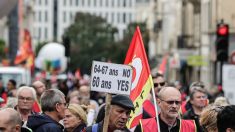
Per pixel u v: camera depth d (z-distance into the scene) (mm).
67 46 44156
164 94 13305
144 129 13391
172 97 13266
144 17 146375
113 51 132125
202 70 61438
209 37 58781
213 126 12781
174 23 83938
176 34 79438
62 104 14203
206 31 60688
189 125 13445
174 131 13414
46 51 65875
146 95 14281
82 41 141375
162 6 98188
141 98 14320
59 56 65750
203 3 61719
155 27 101562
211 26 56906
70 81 45375
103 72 13055
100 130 12656
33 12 130625
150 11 128375
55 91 14273
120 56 121438
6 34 100750
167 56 77938
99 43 140750
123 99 12250
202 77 61438
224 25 29172
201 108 17938
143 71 14367
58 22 197875
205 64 53656
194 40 67875
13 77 41125
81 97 22375
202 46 61062
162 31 97438
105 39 141125
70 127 14867
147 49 109812
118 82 13078
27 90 15500
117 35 154000
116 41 135875
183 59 68500
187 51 68625
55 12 198125
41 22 197375
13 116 11031
